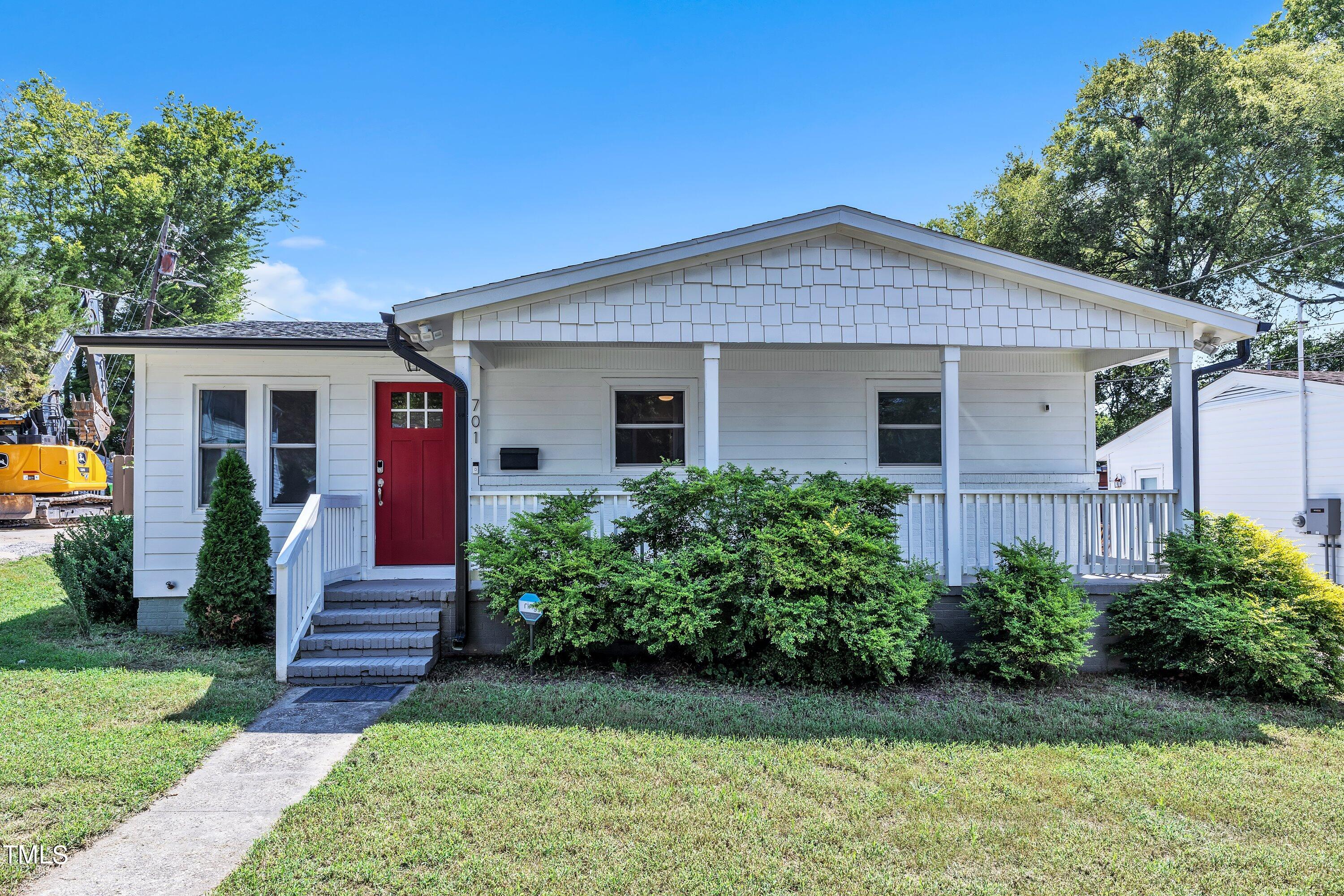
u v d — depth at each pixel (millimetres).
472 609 6852
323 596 6898
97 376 20703
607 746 4566
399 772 4133
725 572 6133
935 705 5578
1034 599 6227
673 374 8883
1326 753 4746
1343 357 22844
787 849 3346
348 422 8258
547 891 2992
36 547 14766
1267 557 6383
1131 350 8102
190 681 5887
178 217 30016
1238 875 3209
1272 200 21891
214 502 7258
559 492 6922
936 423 9250
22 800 3744
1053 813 3779
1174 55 22359
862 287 7055
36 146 29234
